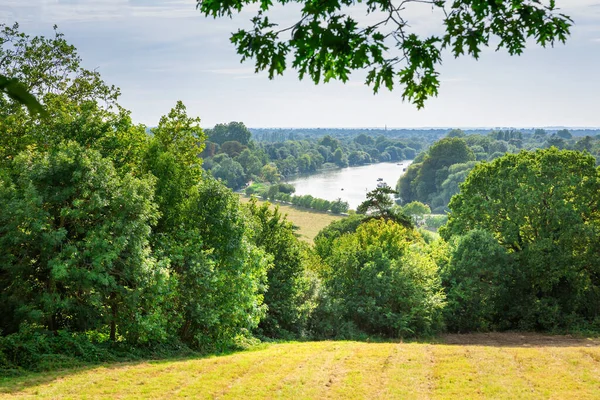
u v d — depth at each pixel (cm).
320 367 1650
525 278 3403
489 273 3366
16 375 1427
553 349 1922
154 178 2097
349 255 3275
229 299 2217
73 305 1822
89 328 1892
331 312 3002
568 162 3631
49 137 2184
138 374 1499
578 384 1430
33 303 1766
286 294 2842
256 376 1520
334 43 484
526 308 3353
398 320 2958
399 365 1680
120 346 1877
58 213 1872
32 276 1850
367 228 4506
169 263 2038
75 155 1828
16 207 1708
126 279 1908
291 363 1700
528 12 524
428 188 14750
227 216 2275
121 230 1828
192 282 2155
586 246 3403
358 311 2994
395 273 3128
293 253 2938
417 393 1373
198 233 2236
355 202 14650
